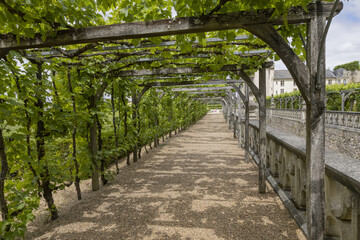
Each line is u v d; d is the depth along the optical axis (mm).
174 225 2721
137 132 6234
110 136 5301
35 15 1558
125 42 2648
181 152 7352
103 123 4352
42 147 2822
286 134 4020
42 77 2904
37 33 1654
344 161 1910
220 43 3160
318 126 1656
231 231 2549
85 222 2848
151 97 7809
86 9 1821
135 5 1937
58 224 2814
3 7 1461
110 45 2904
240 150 7555
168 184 4258
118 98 5305
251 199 3449
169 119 11016
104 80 3988
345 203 1663
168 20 1531
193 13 1572
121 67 3898
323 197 1711
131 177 4770
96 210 3191
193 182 4340
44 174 2799
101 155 4102
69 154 3625
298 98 14969
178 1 1515
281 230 2520
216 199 3484
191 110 17344
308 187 1752
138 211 3127
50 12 1541
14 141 2305
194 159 6320
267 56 3533
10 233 2090
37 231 2668
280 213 2941
